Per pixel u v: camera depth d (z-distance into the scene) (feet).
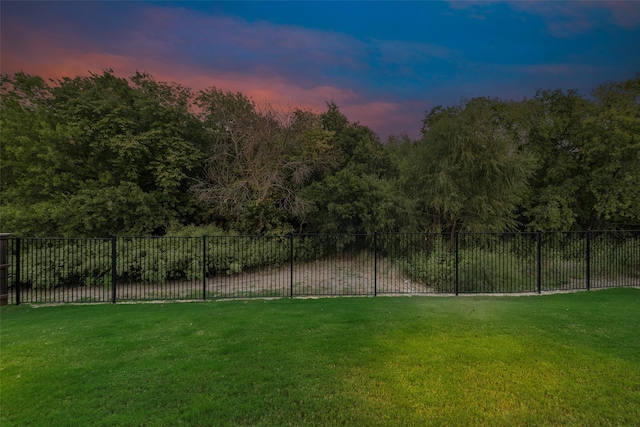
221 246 38.27
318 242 46.37
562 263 36.37
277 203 48.08
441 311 21.49
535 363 13.14
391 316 20.01
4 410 10.16
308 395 10.95
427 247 39.50
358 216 46.19
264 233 44.32
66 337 16.67
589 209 54.54
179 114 50.01
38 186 43.21
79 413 10.00
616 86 50.96
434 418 9.81
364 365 13.03
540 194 54.95
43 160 42.14
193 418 9.71
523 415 9.94
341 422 9.61
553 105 56.54
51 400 10.71
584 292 29.43
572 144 54.03
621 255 37.50
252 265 40.78
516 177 43.06
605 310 21.49
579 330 17.06
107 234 41.55
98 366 13.16
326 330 17.30
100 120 43.55
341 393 11.08
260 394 11.01
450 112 44.11
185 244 37.17
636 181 47.80
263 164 47.67
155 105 47.06
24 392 11.19
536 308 22.17
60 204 39.91
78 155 45.14
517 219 55.83
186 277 37.17
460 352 14.19
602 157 50.67
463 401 10.62
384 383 11.69
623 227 54.95
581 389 11.27
